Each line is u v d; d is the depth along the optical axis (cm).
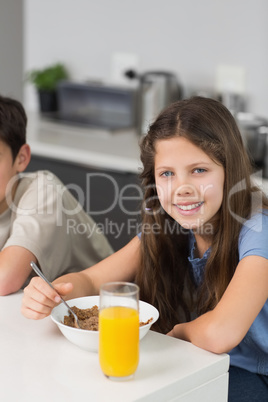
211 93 318
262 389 143
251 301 121
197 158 132
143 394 97
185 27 320
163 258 156
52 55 379
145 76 315
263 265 127
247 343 149
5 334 119
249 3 296
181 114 134
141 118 318
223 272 140
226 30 306
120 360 99
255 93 302
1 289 145
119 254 158
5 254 155
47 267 167
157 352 113
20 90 507
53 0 371
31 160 239
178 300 161
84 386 99
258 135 271
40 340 117
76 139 310
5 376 102
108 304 100
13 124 172
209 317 121
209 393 109
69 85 354
